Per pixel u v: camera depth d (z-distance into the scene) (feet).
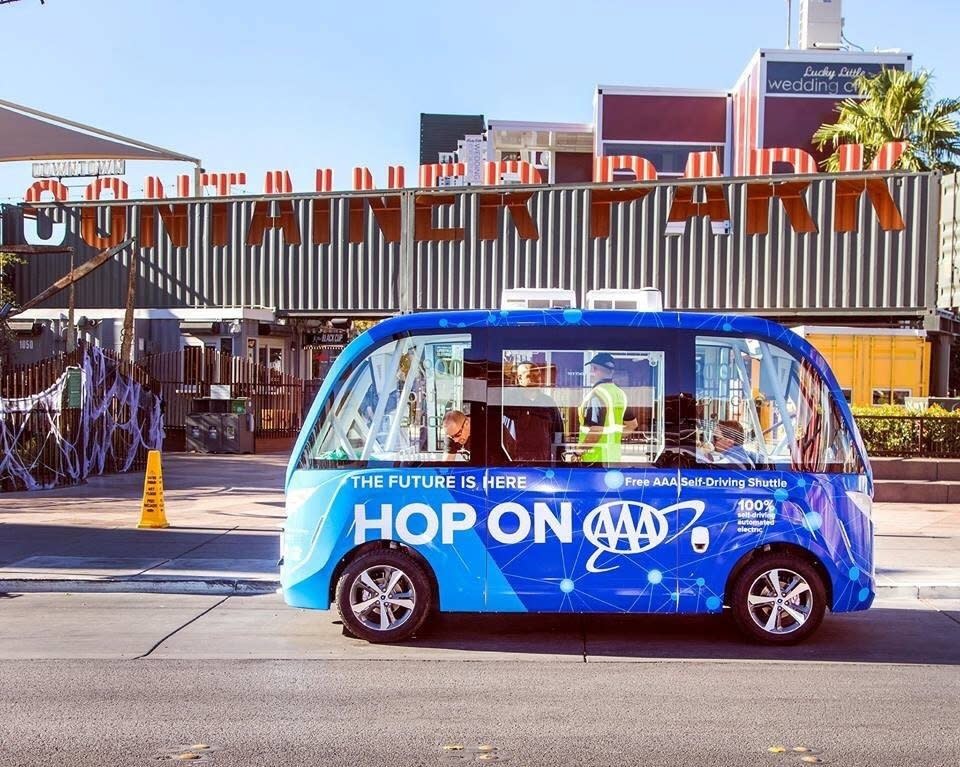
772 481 23.81
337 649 23.34
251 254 92.94
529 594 23.61
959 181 48.16
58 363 53.21
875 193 80.89
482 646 23.86
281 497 48.93
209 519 41.70
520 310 24.22
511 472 23.71
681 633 25.38
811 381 24.26
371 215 90.43
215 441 76.38
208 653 22.86
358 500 23.75
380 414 24.03
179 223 94.53
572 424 23.86
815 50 127.95
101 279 96.43
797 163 83.71
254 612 27.53
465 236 88.38
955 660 22.76
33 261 97.91
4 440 49.73
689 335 24.09
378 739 16.84
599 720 18.01
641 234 84.89
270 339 94.32
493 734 17.16
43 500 46.98
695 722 17.92
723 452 23.91
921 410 52.21
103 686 20.03
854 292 81.20
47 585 30.35
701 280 83.82
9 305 60.23
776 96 127.44
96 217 96.48
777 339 24.18
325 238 91.45
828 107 127.24
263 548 35.35
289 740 16.76
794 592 23.94
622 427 23.86
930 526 40.88
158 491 39.73
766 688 20.26
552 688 20.17
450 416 23.93
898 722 17.99
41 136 43.88
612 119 137.90
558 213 86.43
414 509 23.68
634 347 24.00
